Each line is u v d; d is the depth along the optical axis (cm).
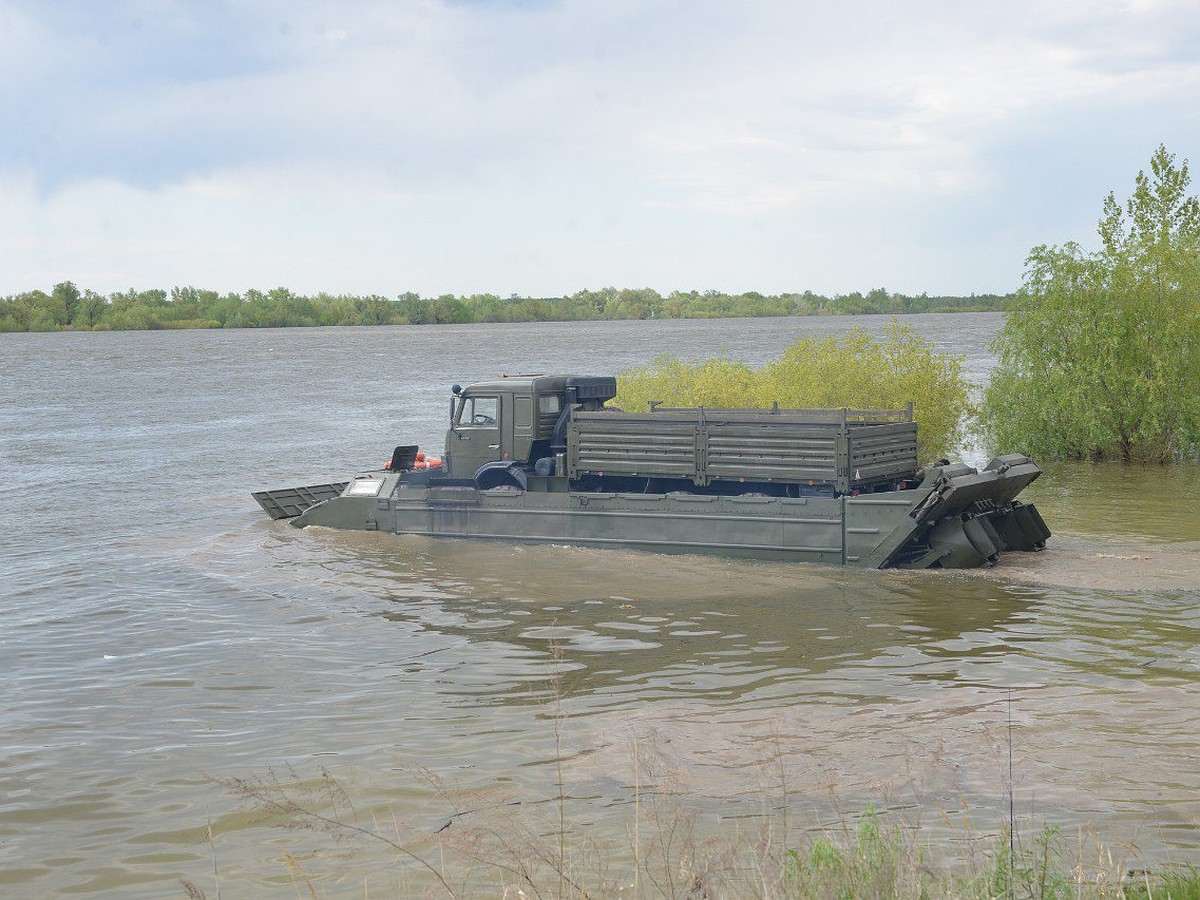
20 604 1484
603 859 678
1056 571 1523
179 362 10531
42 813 812
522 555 1702
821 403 2666
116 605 1467
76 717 1028
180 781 865
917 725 929
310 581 1573
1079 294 2838
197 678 1139
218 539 1909
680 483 1758
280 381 7231
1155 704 965
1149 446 2797
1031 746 866
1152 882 593
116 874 713
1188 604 1340
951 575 1520
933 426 2641
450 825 752
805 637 1234
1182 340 2772
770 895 548
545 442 1866
